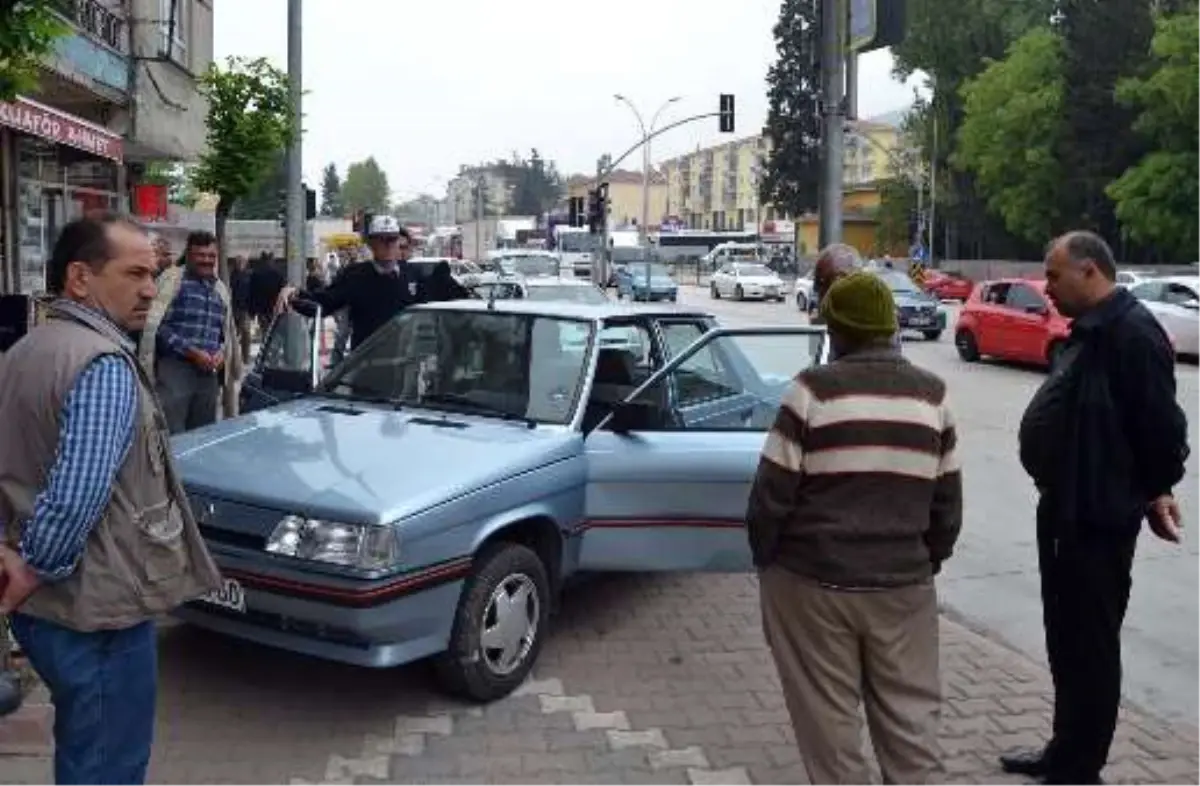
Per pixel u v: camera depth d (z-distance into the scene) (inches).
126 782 124.0
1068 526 159.3
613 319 237.1
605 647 227.3
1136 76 1942.7
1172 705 211.9
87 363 114.0
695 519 216.8
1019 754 179.2
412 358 241.9
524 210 5516.7
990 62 2237.9
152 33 594.6
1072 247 160.6
